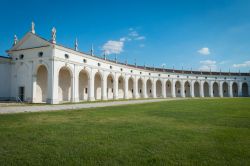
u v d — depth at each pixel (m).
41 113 19.17
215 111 21.62
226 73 96.00
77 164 6.41
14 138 9.38
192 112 20.64
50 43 36.78
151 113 19.73
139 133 10.43
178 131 10.96
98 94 58.38
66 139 9.21
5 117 15.96
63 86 46.00
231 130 11.32
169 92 91.81
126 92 65.12
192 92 90.56
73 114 18.61
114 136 9.77
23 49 39.78
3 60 39.75
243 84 101.44
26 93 38.97
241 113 19.67
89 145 8.30
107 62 54.62
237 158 6.97
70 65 40.62
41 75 41.09
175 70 89.69
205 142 8.82
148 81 84.81
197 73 93.12
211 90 93.38
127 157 6.98
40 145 8.31
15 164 6.44
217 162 6.61
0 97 39.16
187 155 7.21
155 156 7.07
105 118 16.05
